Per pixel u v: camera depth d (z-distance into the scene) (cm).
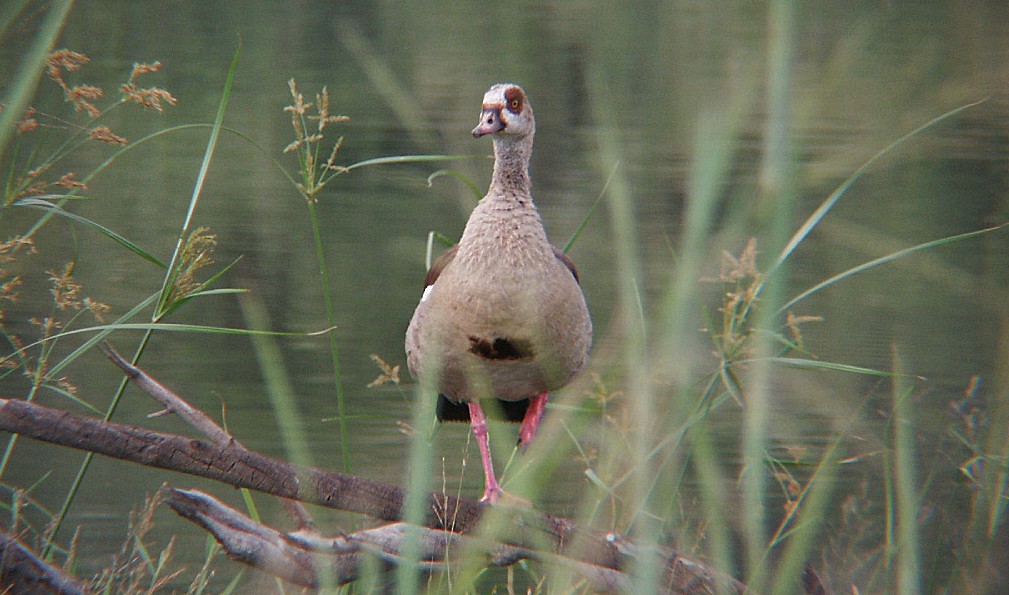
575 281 970
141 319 1742
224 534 672
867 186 2284
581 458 823
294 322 1797
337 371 814
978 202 2184
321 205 2408
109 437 576
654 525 455
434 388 384
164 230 2205
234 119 2967
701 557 733
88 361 1577
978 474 973
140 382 729
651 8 3005
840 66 348
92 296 1820
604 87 418
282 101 3100
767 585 723
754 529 443
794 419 1115
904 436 665
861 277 1972
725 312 612
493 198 925
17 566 629
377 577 732
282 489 619
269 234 2214
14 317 1683
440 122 2595
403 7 3825
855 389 1398
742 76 352
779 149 346
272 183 2550
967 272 1878
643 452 427
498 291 896
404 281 1998
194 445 596
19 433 566
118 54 3447
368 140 2725
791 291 1891
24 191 718
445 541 712
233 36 3697
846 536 1019
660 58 2862
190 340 1683
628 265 407
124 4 4019
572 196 2147
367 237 2217
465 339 914
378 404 1459
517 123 920
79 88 678
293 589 813
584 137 2359
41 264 1952
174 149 2761
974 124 2366
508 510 552
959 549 951
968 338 1620
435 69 2980
